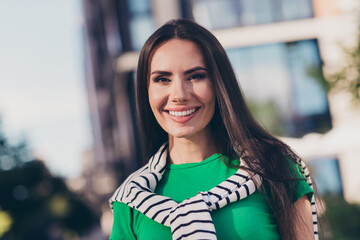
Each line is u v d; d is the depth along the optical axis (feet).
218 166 6.42
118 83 47.88
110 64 61.98
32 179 69.36
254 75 42.73
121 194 6.49
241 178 6.08
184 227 5.77
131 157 47.57
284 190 5.98
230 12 43.93
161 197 6.11
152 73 6.16
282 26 42.70
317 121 40.63
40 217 77.36
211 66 6.10
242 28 43.32
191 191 6.29
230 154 6.46
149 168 6.68
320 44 41.75
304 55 42.11
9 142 65.82
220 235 5.90
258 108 40.29
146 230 6.16
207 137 6.56
